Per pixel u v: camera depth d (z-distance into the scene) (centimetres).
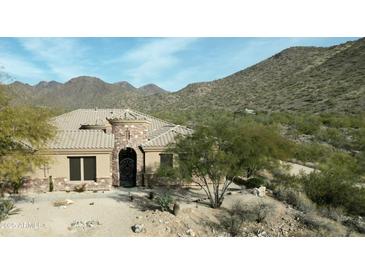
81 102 19962
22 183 2344
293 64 13450
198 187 2605
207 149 2069
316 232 1933
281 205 2264
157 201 2152
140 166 2656
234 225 1864
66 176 2425
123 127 2625
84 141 2508
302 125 6078
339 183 2494
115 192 2428
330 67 10856
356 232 2048
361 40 11844
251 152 2102
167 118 7825
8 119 1684
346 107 7256
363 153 3950
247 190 2561
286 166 3036
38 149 2080
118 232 1680
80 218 1836
